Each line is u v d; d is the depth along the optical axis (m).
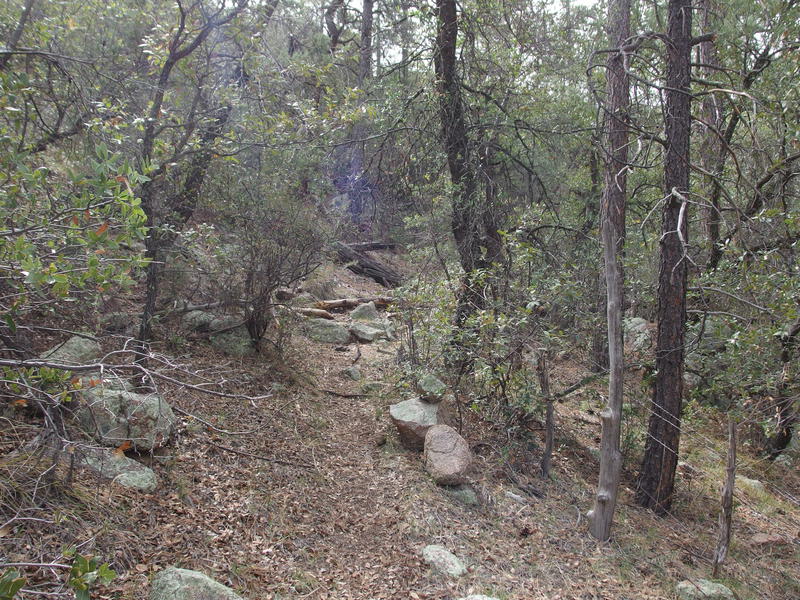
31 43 4.78
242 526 4.63
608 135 7.30
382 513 5.44
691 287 7.10
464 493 6.01
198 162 6.46
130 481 4.39
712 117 9.41
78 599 2.08
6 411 4.12
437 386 6.97
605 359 7.64
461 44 8.77
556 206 9.21
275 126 6.12
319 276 12.50
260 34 6.23
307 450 6.24
